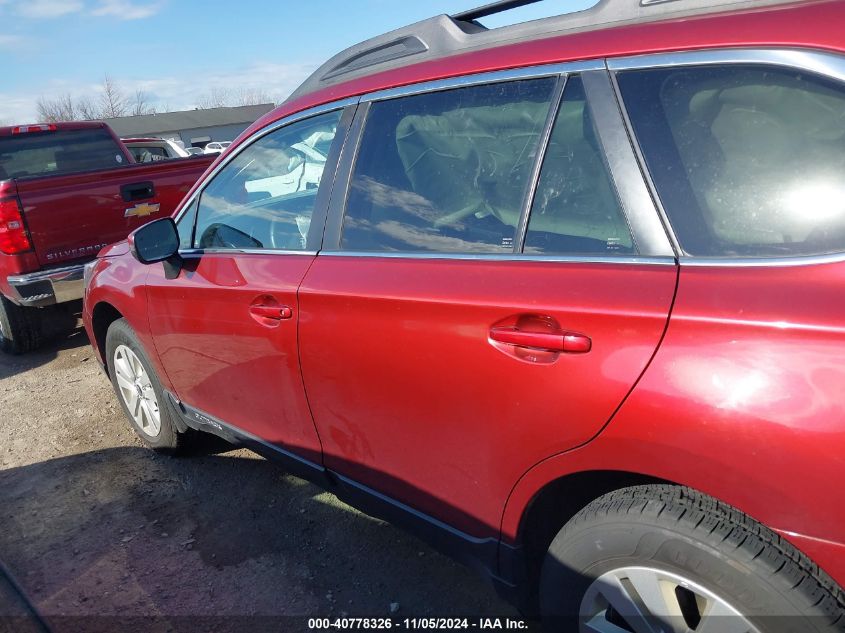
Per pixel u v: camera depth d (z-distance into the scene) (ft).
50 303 18.24
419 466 7.29
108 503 11.57
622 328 5.44
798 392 4.66
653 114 5.80
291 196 9.11
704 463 5.08
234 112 216.95
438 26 7.82
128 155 25.94
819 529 4.70
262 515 10.87
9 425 15.20
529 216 6.50
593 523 5.90
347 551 9.80
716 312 5.06
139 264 11.53
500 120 6.89
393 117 7.94
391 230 7.66
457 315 6.46
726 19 5.68
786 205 5.16
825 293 4.75
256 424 9.61
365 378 7.46
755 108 5.37
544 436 5.96
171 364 11.12
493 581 7.00
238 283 9.04
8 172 23.32
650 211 5.70
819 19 5.23
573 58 6.34
